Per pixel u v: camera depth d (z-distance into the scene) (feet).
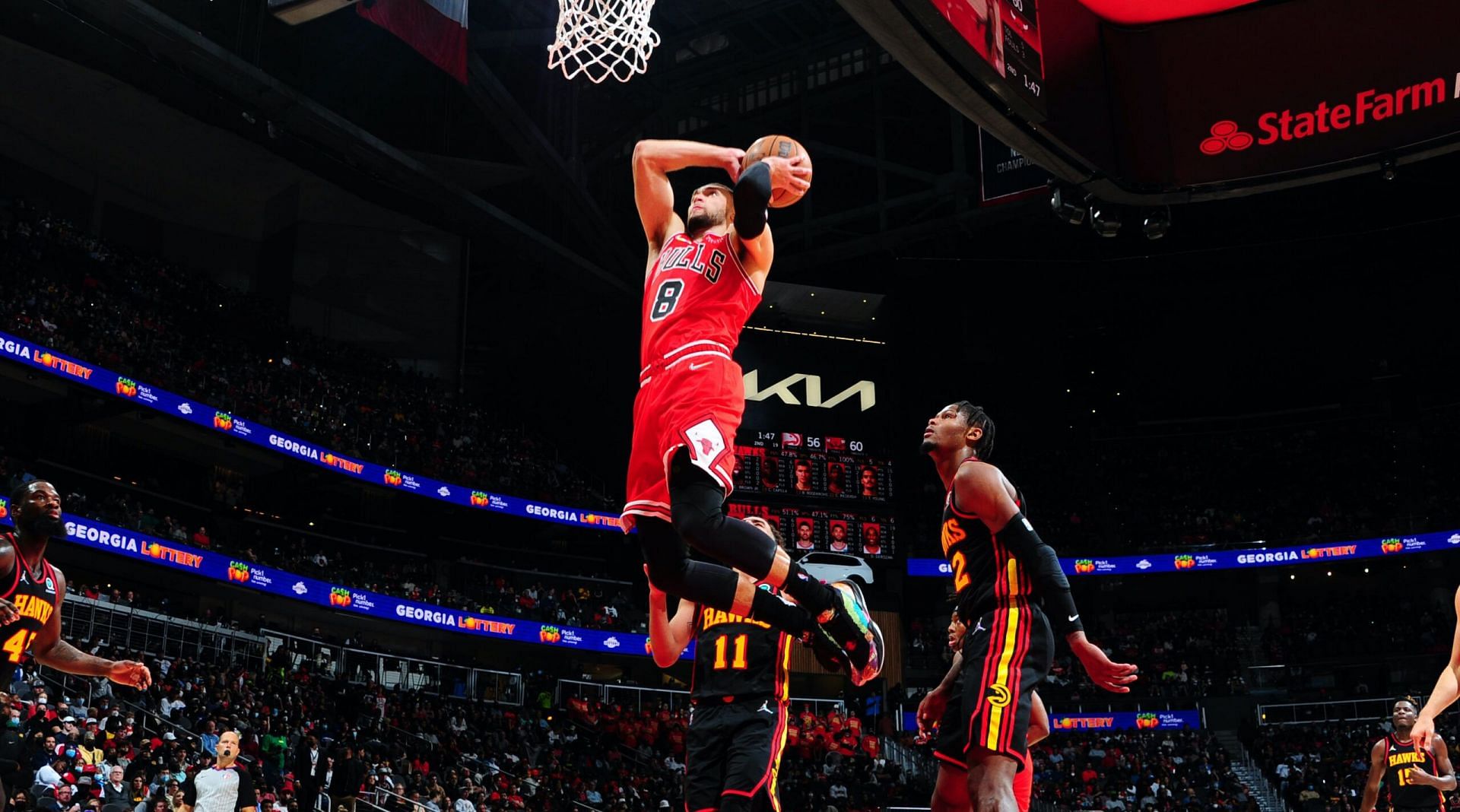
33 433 97.19
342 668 101.60
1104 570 133.49
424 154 125.39
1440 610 127.75
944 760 15.28
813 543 121.90
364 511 120.06
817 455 125.29
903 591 133.90
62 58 104.83
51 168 115.03
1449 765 27.76
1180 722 122.21
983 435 16.25
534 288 142.00
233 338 115.14
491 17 111.86
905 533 132.77
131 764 57.47
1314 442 145.38
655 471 13.26
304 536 112.78
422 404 124.67
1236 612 138.72
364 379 122.31
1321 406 146.92
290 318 125.39
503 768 92.38
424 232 134.62
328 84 122.93
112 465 103.04
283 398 109.29
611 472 133.90
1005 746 14.49
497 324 141.79
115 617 83.71
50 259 103.14
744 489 122.01
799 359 128.67
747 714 19.02
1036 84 37.04
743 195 12.71
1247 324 148.66
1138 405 151.33
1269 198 140.36
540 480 126.93
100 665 19.12
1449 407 141.28
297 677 90.79
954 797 15.40
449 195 113.19
